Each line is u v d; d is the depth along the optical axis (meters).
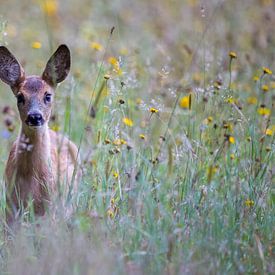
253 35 19.12
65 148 13.50
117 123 13.20
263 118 14.11
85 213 11.03
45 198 12.53
